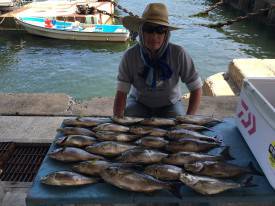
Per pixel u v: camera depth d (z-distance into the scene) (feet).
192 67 10.06
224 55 52.08
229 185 6.10
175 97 10.59
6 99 15.80
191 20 72.54
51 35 57.47
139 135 8.07
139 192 6.14
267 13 69.10
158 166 6.56
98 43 56.54
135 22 10.01
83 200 6.06
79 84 41.98
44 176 6.45
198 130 8.36
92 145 7.45
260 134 6.84
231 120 8.94
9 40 58.13
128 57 9.86
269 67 20.43
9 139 11.82
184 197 6.05
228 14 80.79
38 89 40.60
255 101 7.20
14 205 8.93
